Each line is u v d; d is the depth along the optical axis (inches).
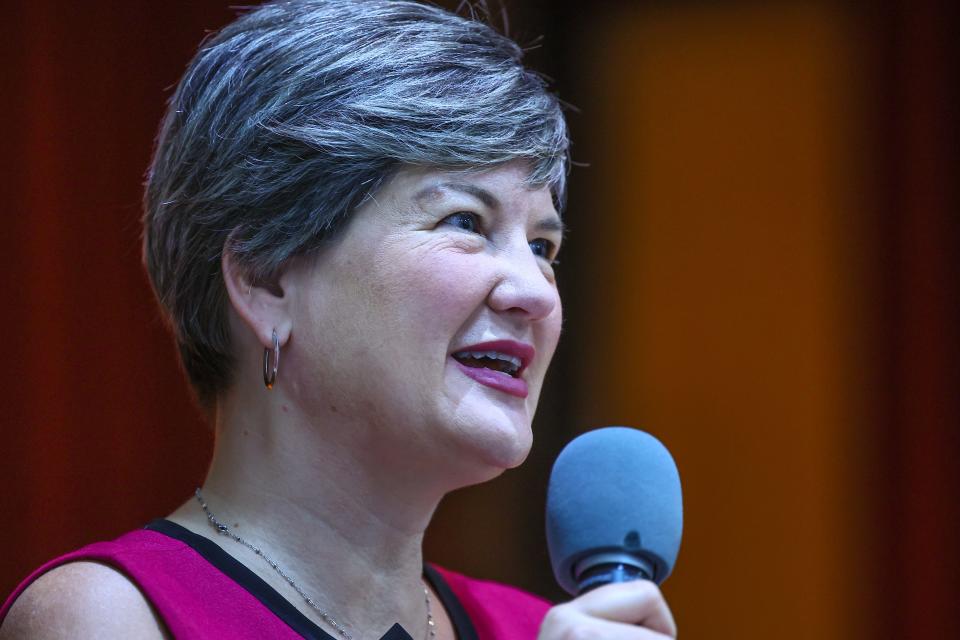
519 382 224.4
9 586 476.7
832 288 637.9
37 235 485.1
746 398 639.8
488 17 261.3
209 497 235.3
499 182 225.1
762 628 631.2
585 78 641.6
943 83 628.7
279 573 224.5
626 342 642.2
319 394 222.5
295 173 220.8
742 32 645.9
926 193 631.2
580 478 211.8
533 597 288.5
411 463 222.4
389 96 221.8
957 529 618.2
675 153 647.1
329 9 235.9
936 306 627.5
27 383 481.4
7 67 487.5
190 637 201.0
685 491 639.8
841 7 641.0
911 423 626.5
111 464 487.5
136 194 495.8
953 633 612.7
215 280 231.9
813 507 631.8
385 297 216.7
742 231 645.9
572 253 639.8
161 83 501.0
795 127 644.7
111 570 209.5
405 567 235.9
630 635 173.3
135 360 492.4
